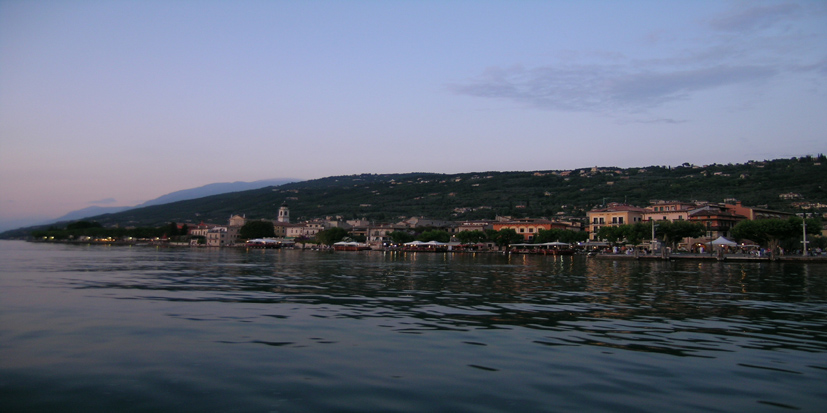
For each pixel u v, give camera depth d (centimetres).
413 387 1780
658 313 3366
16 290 4512
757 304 3834
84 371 1939
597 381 1855
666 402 1655
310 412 1552
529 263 10544
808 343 2480
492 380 1859
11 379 1844
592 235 19375
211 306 3566
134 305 3588
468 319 3094
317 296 4228
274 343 2395
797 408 1616
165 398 1662
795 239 12750
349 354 2205
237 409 1572
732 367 2048
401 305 3700
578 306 3688
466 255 16100
